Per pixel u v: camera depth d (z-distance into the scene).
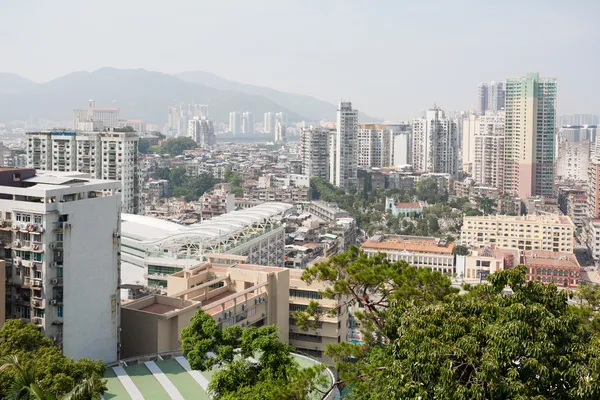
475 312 58.38
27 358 83.88
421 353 54.56
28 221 104.69
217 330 87.88
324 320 139.00
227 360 84.44
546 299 57.81
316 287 140.38
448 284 69.69
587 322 62.03
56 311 105.19
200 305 121.00
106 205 112.56
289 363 82.12
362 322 74.81
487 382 51.53
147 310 120.88
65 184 111.12
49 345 94.00
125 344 118.12
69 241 105.44
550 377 51.34
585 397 50.22
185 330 88.81
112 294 114.44
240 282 137.75
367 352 71.50
